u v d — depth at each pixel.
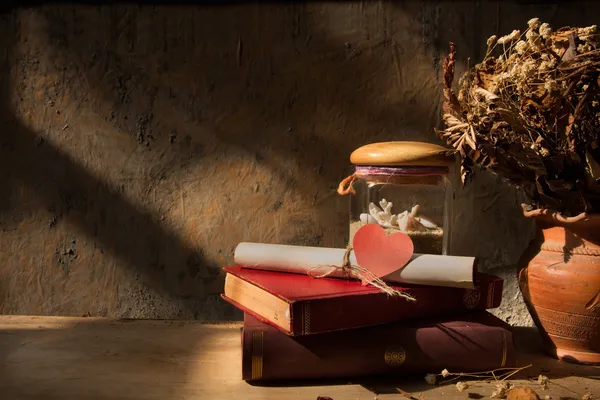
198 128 1.14
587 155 0.90
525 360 0.97
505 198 1.13
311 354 0.89
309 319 0.87
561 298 0.93
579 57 0.87
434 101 1.13
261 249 0.98
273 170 1.14
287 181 1.14
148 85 1.13
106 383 0.89
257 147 1.14
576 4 1.10
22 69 1.13
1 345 1.00
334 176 1.14
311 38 1.12
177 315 1.15
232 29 1.12
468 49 1.12
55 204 1.14
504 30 1.11
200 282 1.15
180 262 1.15
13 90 1.13
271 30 1.12
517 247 1.14
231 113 1.13
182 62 1.13
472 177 1.05
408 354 0.90
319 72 1.13
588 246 0.92
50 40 1.13
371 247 0.93
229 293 1.00
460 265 0.91
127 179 1.14
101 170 1.14
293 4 1.12
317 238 1.14
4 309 1.15
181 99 1.13
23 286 1.15
